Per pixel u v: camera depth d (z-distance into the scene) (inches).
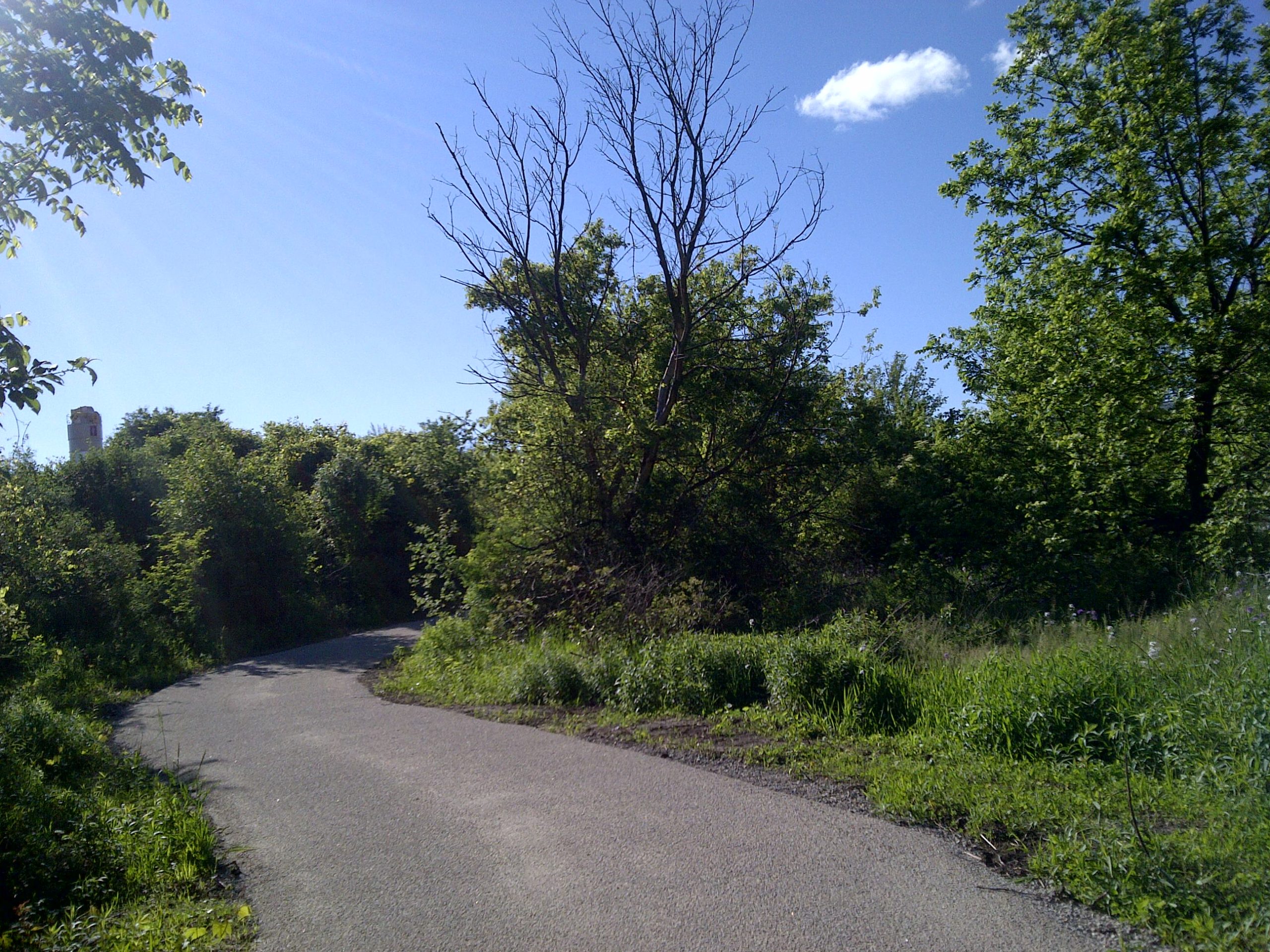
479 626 637.3
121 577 848.9
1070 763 251.3
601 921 168.6
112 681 636.1
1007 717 271.1
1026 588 653.3
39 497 858.8
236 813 260.8
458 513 1118.4
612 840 212.7
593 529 697.6
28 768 292.5
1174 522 726.5
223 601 967.0
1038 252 825.5
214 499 1010.7
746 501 785.6
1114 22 745.6
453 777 283.0
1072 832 193.3
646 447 728.3
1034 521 718.5
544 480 710.5
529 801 249.6
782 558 751.7
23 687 520.4
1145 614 517.3
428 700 469.7
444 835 225.6
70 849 226.2
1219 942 149.3
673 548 719.1
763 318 853.2
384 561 1386.6
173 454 1395.2
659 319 849.5
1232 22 727.7
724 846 204.8
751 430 814.5
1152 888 166.2
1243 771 213.5
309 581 1144.8
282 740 374.9
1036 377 804.6
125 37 270.8
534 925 168.9
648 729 337.4
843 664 339.0
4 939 179.0
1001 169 824.9
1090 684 275.6
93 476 1165.1
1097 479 709.3
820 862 193.3
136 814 254.4
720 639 410.3
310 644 989.8
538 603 633.0
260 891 197.8
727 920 165.9
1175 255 708.0
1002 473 785.6
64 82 266.7
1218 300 737.0
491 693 453.4
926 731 296.0
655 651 408.8
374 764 311.7
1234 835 184.5
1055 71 815.1
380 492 1384.1
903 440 890.1
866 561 826.8
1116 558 658.8
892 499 834.8
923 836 208.4
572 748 315.9
